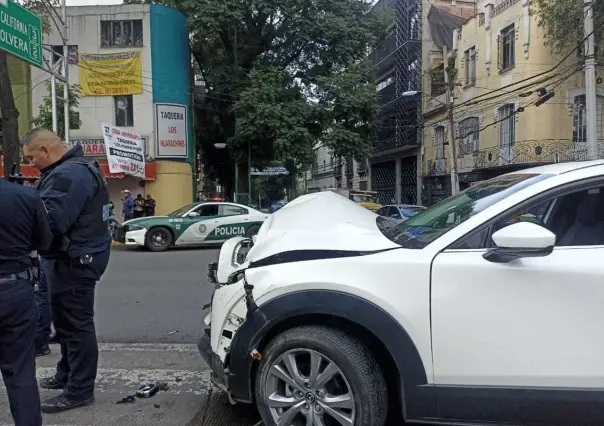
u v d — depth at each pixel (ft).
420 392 8.93
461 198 11.36
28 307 9.35
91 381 12.36
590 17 42.45
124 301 24.67
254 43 81.56
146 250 47.60
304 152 72.28
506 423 8.75
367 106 76.43
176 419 11.58
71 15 72.33
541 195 9.30
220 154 106.63
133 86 72.90
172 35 74.38
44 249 9.83
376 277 9.14
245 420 11.53
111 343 17.89
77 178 11.16
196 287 28.17
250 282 9.77
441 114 97.86
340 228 10.43
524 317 8.61
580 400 8.47
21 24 37.88
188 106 77.82
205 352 11.39
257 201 178.19
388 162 125.80
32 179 28.71
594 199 9.39
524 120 74.02
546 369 8.56
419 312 8.92
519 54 75.05
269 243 10.55
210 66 82.38
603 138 68.95
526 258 8.77
